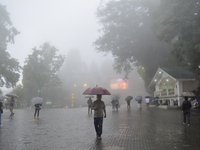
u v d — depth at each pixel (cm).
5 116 1997
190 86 2945
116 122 1369
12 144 738
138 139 795
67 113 2372
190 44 2042
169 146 675
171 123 1266
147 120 1451
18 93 5381
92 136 880
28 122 1448
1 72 4431
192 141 750
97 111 837
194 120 1406
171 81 3481
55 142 765
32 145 719
